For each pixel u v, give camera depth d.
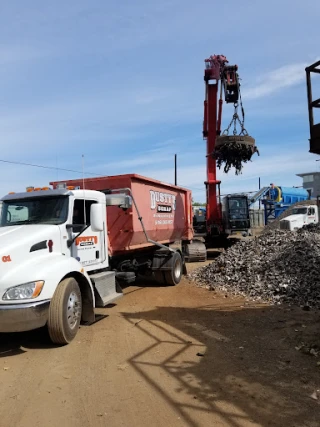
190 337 6.07
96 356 5.30
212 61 17.50
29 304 5.16
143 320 7.18
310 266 9.27
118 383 4.42
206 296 9.35
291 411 3.69
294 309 7.55
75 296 6.05
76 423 3.58
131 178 9.16
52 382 4.50
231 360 5.04
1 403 4.03
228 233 19.62
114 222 9.09
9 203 7.00
